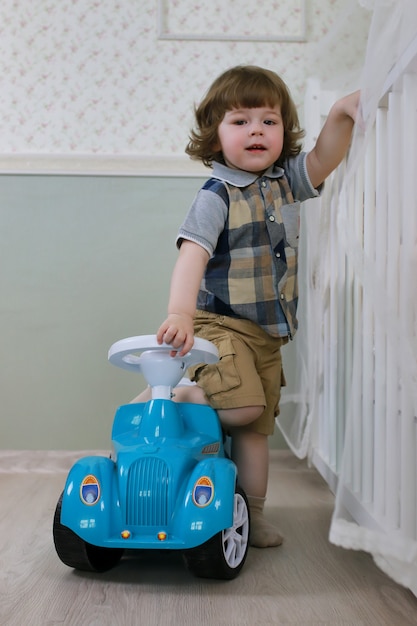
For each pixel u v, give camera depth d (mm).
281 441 1869
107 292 1884
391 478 950
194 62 1936
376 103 924
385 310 860
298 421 1683
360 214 1190
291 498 1522
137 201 1896
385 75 914
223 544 968
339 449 1393
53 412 1862
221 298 1237
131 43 1934
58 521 996
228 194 1233
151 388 1174
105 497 970
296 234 1305
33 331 1873
